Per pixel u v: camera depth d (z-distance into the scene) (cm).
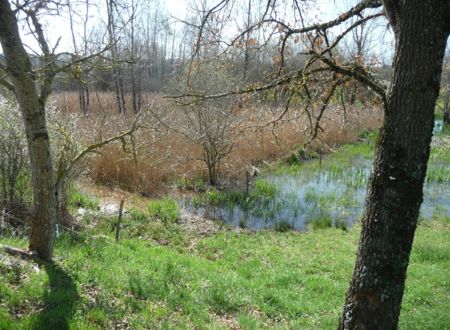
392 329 433
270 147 2069
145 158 1593
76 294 590
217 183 1712
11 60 588
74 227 1084
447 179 1825
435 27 375
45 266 650
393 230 413
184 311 662
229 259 1031
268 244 1159
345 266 1017
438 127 2605
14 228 981
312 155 2216
